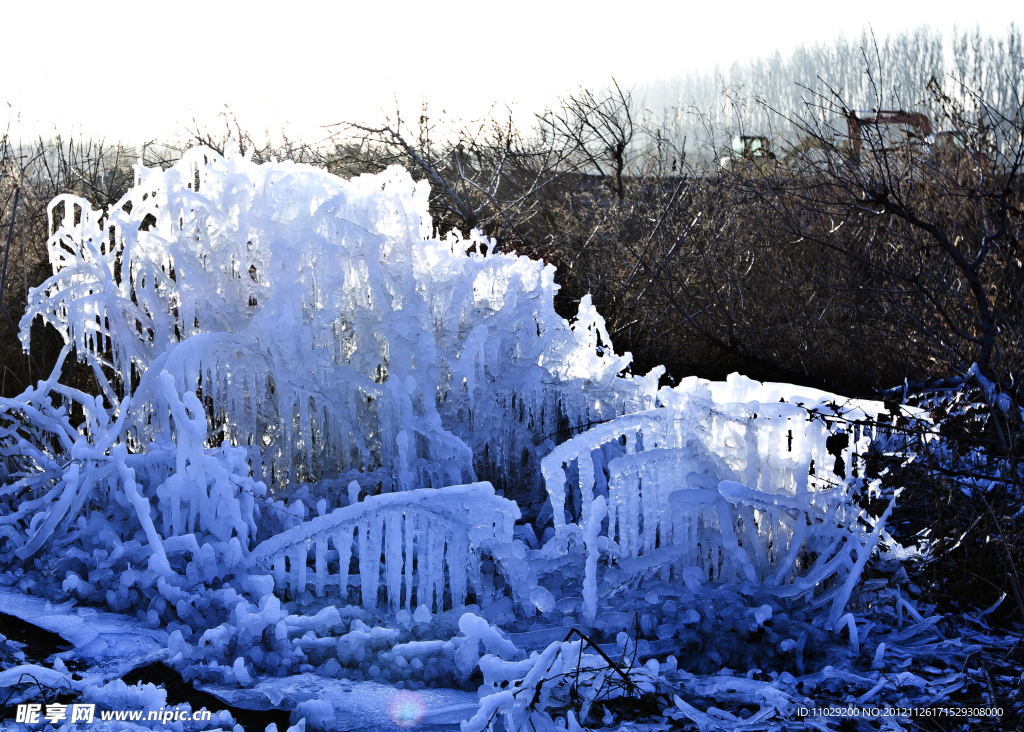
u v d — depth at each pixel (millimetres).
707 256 7301
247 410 3686
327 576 3199
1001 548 3244
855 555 3240
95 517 3404
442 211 8273
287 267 3568
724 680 2676
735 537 3059
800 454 3219
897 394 5398
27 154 7750
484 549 3211
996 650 2904
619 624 2926
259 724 2381
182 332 3711
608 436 3189
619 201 8492
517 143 9102
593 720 2414
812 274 6762
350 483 3416
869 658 2848
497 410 3863
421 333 3668
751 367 6738
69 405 4875
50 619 2893
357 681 2633
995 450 3967
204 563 3064
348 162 8930
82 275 3764
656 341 7055
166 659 2652
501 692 2314
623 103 9312
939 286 5961
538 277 4082
